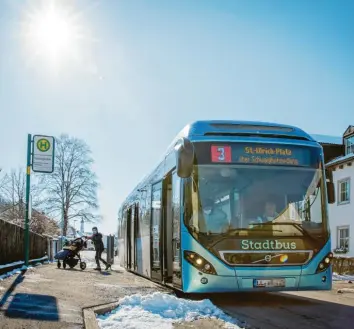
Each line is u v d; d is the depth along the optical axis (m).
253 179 9.75
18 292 9.26
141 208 15.33
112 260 21.67
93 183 50.41
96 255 19.66
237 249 9.24
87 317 6.96
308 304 10.05
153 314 7.75
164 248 11.20
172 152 10.96
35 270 15.80
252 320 7.90
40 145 17.53
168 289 11.40
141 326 6.79
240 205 9.55
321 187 10.05
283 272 9.27
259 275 9.19
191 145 9.25
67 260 19.19
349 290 13.38
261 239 9.35
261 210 9.58
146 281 13.73
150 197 13.60
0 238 13.09
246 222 9.45
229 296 11.22
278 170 9.91
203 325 7.12
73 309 7.55
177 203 10.04
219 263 9.16
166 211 11.42
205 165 9.70
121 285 11.98
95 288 10.80
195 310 8.27
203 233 9.30
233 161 9.80
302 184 9.93
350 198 29.36
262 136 10.16
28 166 17.52
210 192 9.55
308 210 9.80
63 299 8.57
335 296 12.03
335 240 30.39
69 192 49.16
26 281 11.48
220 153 9.80
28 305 7.65
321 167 10.21
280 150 10.04
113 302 8.43
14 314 6.86
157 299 8.55
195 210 9.45
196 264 9.20
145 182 14.88
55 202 48.59
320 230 9.73
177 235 9.92
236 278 9.12
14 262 15.38
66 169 49.75
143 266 14.42
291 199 9.77
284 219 9.59
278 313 8.70
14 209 39.16
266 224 9.47
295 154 10.09
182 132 10.53
